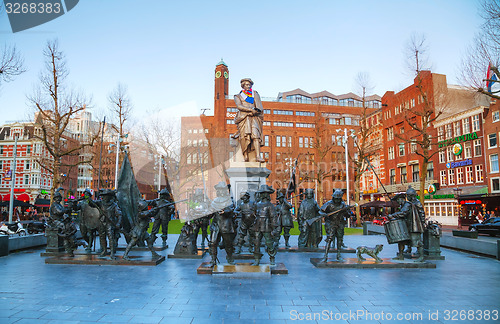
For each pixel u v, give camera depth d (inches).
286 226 509.0
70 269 353.1
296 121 2578.7
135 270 348.5
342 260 383.9
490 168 1298.0
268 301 236.2
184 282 293.1
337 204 385.4
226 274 309.7
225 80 2800.2
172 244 589.9
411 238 381.4
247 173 514.0
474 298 246.8
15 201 1341.0
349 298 244.8
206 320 197.5
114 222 397.1
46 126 1124.5
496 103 1275.8
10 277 312.5
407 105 1710.1
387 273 337.4
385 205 1416.1
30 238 524.1
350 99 3051.2
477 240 482.3
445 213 1496.1
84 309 216.5
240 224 363.9
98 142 1170.0
